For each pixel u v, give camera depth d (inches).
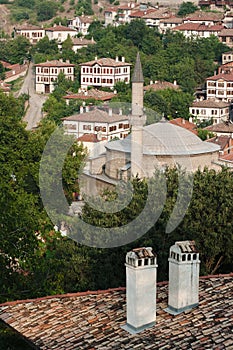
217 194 1680.6
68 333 938.7
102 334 919.7
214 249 1670.8
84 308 998.4
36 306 1019.3
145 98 5994.1
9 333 1036.5
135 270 888.3
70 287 1524.4
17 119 2701.8
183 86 7372.1
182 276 926.4
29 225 1529.3
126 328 916.0
